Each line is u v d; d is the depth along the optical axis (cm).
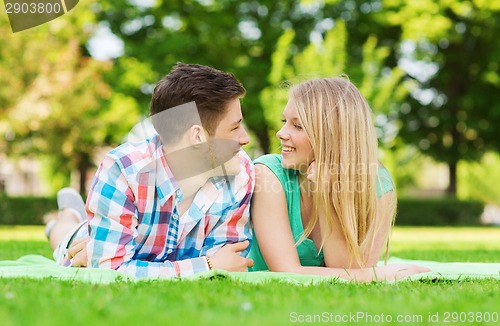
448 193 1967
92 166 1906
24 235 1031
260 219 333
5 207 1586
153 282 275
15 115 1521
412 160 2239
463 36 1828
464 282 305
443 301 244
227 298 236
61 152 1678
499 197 3684
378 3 1822
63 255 375
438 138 1952
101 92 1631
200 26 1778
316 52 1532
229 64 1767
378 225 329
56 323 186
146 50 1733
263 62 1773
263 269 355
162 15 1769
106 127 1722
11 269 310
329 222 325
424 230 1496
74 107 1577
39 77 1538
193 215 325
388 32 1878
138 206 311
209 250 326
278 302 232
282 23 1798
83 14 1616
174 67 328
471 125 1869
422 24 1723
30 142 1645
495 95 1881
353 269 324
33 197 1600
